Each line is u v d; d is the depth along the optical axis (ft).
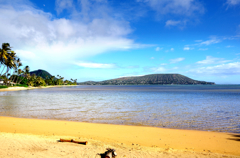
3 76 378.73
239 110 77.30
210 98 146.92
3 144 26.40
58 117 59.41
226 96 171.01
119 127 43.65
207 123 50.98
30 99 131.75
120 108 83.56
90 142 29.91
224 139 33.83
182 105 96.43
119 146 28.30
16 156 21.94
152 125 48.24
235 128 44.96
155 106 91.91
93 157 22.39
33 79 494.59
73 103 106.01
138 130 40.60
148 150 26.53
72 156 22.66
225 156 24.34
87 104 100.89
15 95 176.55
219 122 52.31
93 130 40.11
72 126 43.98
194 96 173.37
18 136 32.01
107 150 24.36
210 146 29.55
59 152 24.07
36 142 28.58
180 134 37.32
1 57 233.14
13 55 250.16
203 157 23.71
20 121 49.16
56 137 33.04
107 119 56.75
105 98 148.46
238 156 24.45
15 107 84.48
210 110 77.41
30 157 21.84
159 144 30.42
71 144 28.27
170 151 26.27
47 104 99.30
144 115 64.39
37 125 44.39
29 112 69.56
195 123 50.96
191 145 29.99
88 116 61.93
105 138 33.65
